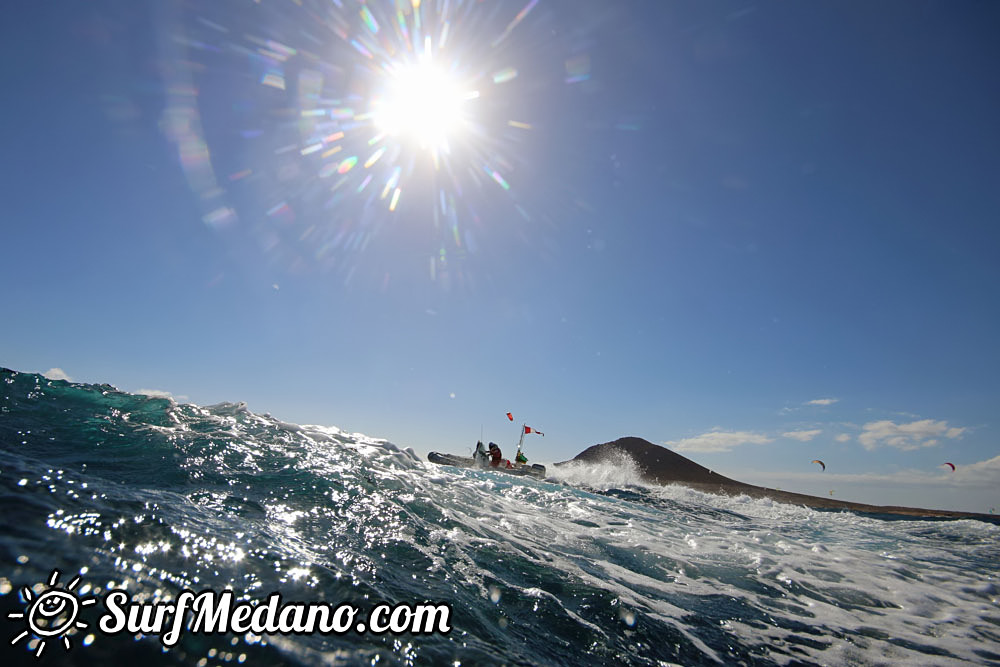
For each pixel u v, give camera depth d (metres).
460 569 2.40
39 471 1.97
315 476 3.09
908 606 3.64
